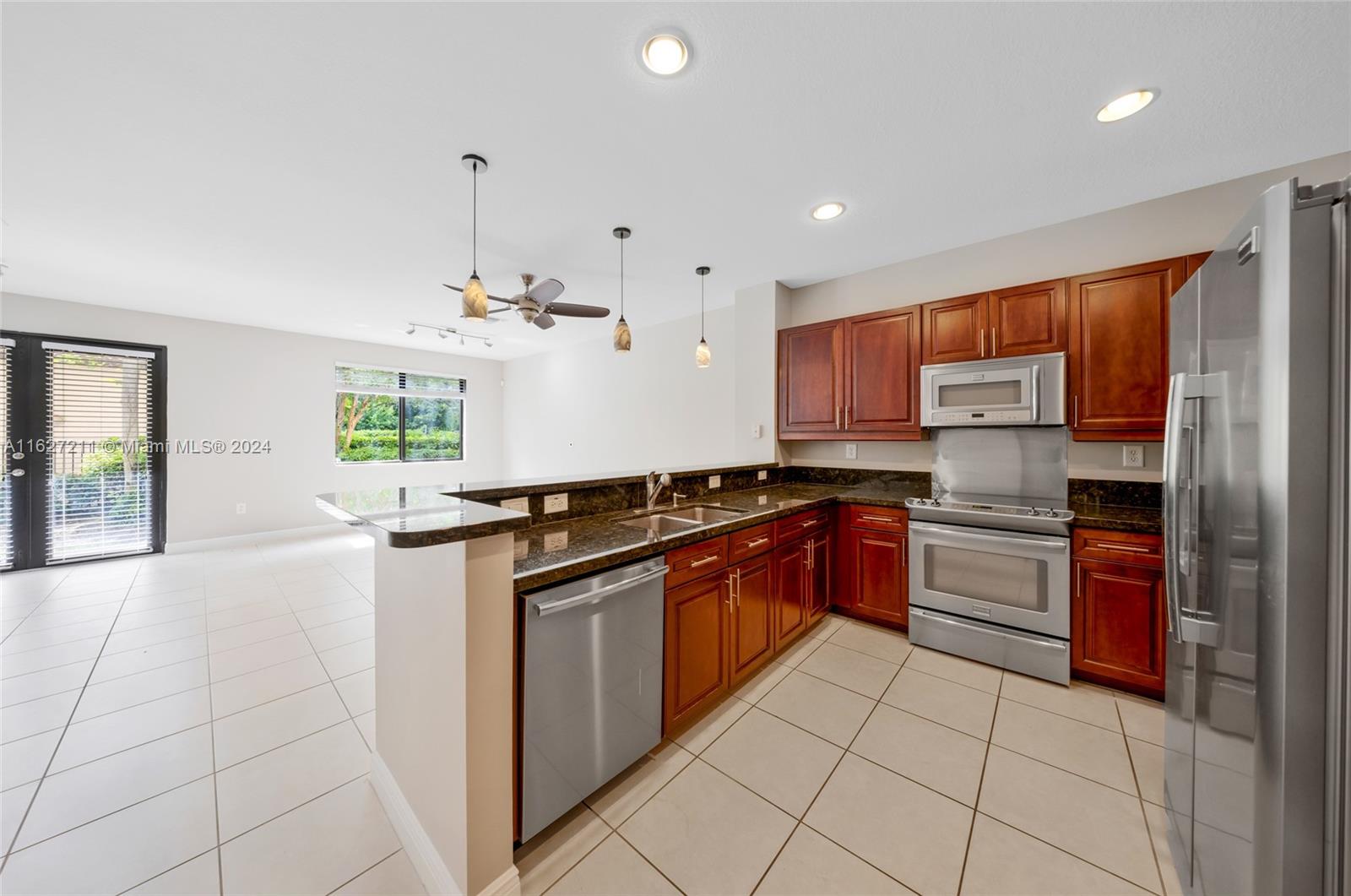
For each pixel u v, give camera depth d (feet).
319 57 4.83
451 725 3.86
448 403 22.59
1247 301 2.96
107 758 5.82
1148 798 5.12
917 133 6.13
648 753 5.90
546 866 4.40
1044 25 4.48
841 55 4.84
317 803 5.13
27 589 12.06
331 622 10.00
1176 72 5.06
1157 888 4.12
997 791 5.25
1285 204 2.64
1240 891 3.05
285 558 14.89
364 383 19.90
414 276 11.61
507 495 6.47
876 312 10.19
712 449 15.03
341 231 9.04
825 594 9.80
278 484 17.46
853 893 4.13
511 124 5.93
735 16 4.39
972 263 9.75
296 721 6.59
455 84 5.24
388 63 4.93
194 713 6.77
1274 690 2.71
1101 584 7.22
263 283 12.09
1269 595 2.73
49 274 11.43
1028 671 7.70
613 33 4.57
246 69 4.99
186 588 12.14
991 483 9.32
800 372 11.51
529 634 4.33
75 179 7.13
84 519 14.17
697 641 6.31
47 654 8.55
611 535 6.04
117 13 4.26
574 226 8.86
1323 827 2.60
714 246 9.80
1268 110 5.65
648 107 5.63
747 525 7.22
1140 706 6.84
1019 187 7.50
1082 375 7.97
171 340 15.35
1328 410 2.54
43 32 4.44
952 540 8.39
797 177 7.20
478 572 3.72
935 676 7.71
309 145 6.33
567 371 20.30
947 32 4.56
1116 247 8.27
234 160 6.67
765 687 7.40
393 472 20.62
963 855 4.48
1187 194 7.68
